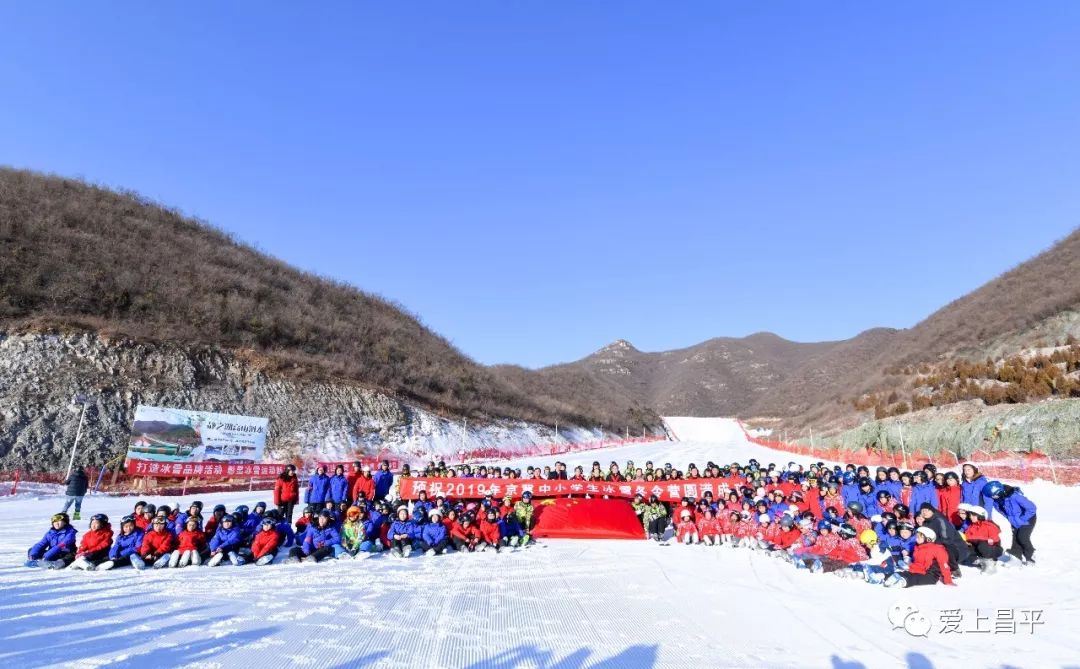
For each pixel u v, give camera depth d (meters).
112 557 10.49
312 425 33.28
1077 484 19.42
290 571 10.41
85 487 15.49
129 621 6.75
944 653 5.84
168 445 24.33
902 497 11.91
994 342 41.47
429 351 55.00
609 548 13.50
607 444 57.03
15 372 25.75
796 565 10.84
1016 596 8.05
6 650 5.58
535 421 53.50
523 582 9.51
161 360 30.23
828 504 12.43
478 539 13.23
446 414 42.97
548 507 15.61
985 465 22.89
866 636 6.45
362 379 39.66
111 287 33.06
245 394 32.28
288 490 14.15
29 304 29.08
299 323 41.66
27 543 12.14
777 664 5.54
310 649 5.81
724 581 9.60
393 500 15.95
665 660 5.63
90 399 26.41
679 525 14.23
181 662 5.35
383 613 7.36
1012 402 29.97
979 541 9.91
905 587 8.94
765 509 13.01
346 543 12.30
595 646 6.06
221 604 7.71
